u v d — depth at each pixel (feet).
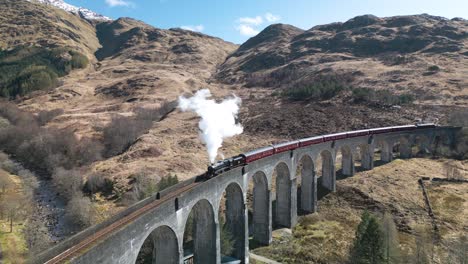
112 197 256.73
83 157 339.36
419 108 408.05
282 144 203.62
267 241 191.21
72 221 224.53
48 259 85.76
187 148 355.97
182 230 126.11
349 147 272.31
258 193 192.13
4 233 204.85
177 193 129.08
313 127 391.86
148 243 168.25
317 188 261.65
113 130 393.91
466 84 475.72
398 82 532.32
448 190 245.04
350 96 458.91
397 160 314.14
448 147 322.96
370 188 253.44
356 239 162.40
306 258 179.32
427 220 210.38
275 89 654.94
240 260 168.55
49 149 343.26
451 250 170.81
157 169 290.56
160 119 477.77
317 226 214.28
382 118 388.57
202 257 150.82
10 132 394.73
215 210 146.82
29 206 247.50
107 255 92.68
